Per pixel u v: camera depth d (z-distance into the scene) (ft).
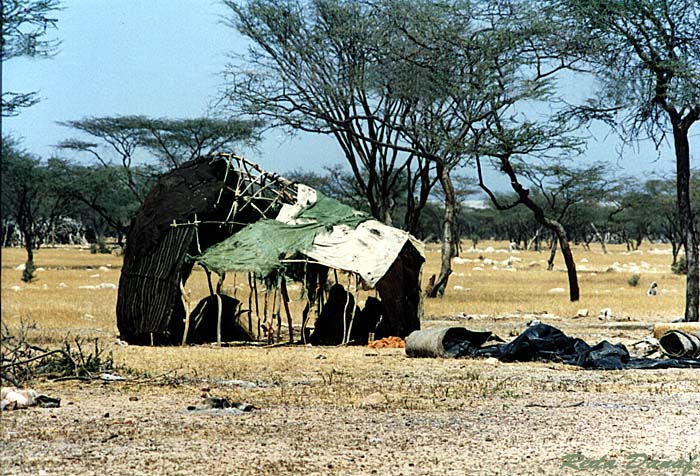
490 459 47.34
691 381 77.41
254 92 180.55
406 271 108.17
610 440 52.16
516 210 497.05
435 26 167.63
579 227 451.12
